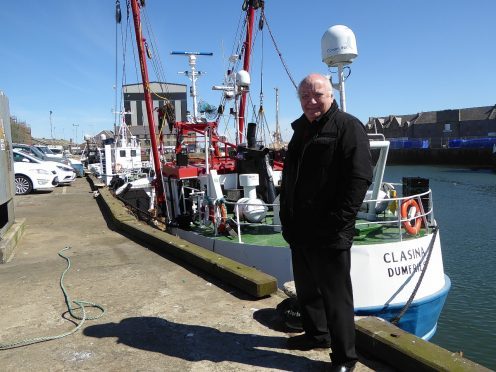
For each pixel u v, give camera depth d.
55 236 8.11
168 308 4.27
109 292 4.80
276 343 3.47
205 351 3.38
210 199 8.05
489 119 87.38
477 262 13.41
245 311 4.13
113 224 9.31
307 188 2.81
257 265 6.74
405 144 75.50
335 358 2.91
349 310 2.86
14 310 4.37
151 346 3.49
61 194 15.65
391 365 3.04
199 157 10.98
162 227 10.32
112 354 3.38
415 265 5.95
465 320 9.12
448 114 93.31
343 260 2.81
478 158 60.28
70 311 4.24
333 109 2.75
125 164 23.02
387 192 7.89
